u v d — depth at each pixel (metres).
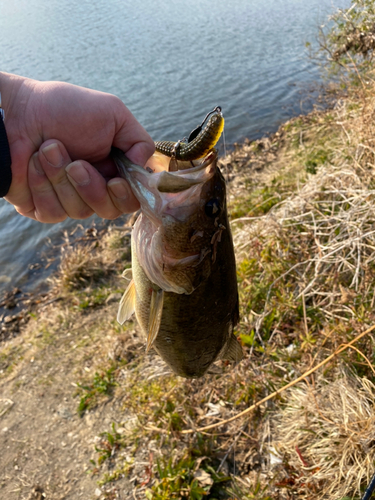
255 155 1.40
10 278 1.10
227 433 0.50
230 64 2.29
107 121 0.27
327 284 0.60
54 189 0.27
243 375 0.54
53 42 3.00
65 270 0.98
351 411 0.43
